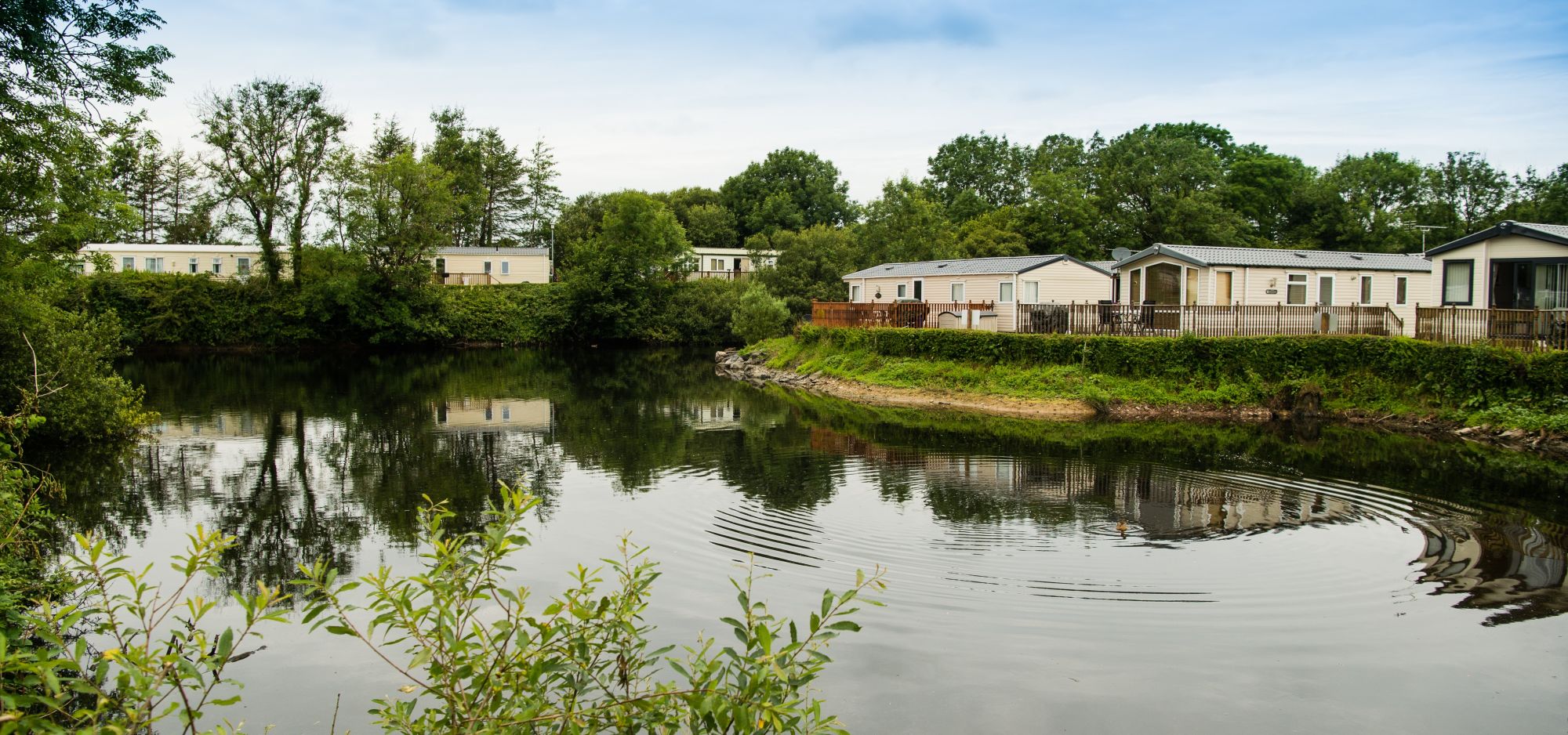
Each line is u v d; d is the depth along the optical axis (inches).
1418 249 2669.8
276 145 2338.8
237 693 387.2
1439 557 544.7
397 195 2482.8
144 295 2342.5
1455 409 1048.8
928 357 1489.9
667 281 2903.5
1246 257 1478.8
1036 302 1566.2
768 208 4010.8
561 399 1428.4
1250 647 422.9
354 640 444.1
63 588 443.8
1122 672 398.3
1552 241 1085.1
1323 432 1045.8
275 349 2455.7
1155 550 559.8
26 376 832.3
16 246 775.7
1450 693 378.3
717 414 1242.0
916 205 2588.6
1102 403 1220.5
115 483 789.9
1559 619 451.8
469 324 2662.4
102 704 189.6
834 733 232.1
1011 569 526.0
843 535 596.4
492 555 237.5
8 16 671.1
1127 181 2787.9
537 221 3683.6
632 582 263.9
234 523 655.1
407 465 865.5
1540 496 698.2
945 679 392.2
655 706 235.5
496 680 229.5
